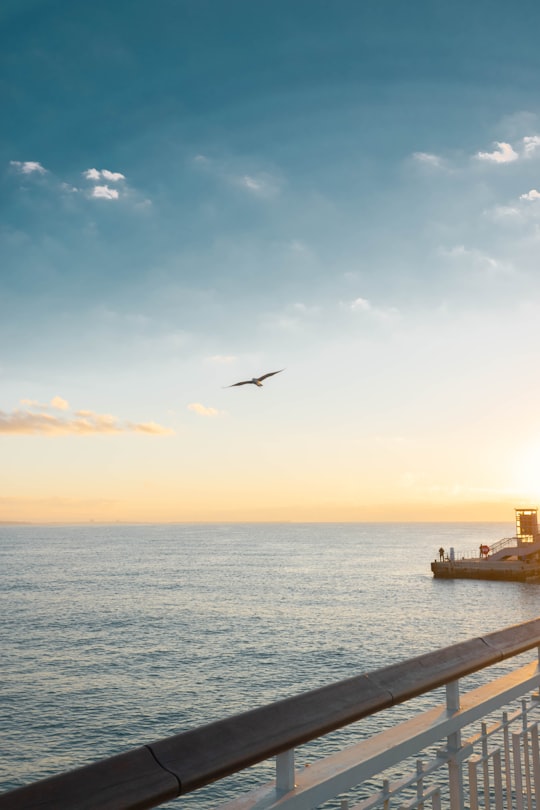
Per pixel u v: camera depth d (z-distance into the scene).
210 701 43.44
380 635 67.69
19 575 144.75
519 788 3.51
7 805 1.43
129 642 66.12
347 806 2.42
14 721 39.09
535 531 112.81
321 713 2.29
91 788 1.57
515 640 3.58
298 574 139.12
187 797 24.75
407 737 2.71
